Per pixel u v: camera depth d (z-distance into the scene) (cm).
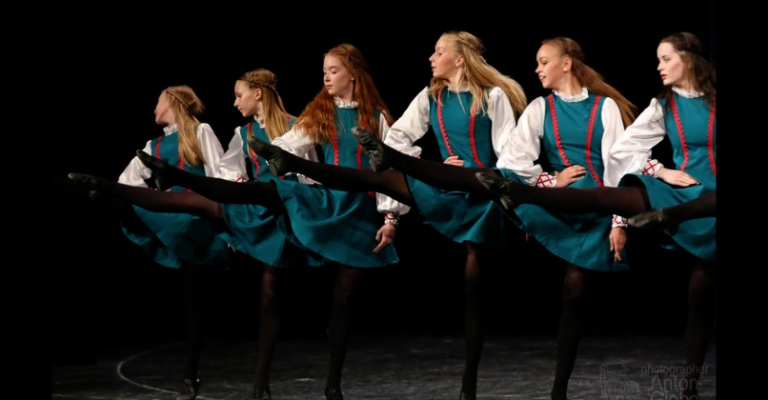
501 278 1225
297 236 671
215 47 1057
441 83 699
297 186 689
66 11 992
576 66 670
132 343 1063
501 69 1000
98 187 705
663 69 632
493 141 689
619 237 636
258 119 756
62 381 837
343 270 686
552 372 827
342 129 707
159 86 1056
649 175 628
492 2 1004
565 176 652
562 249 637
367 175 648
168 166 657
